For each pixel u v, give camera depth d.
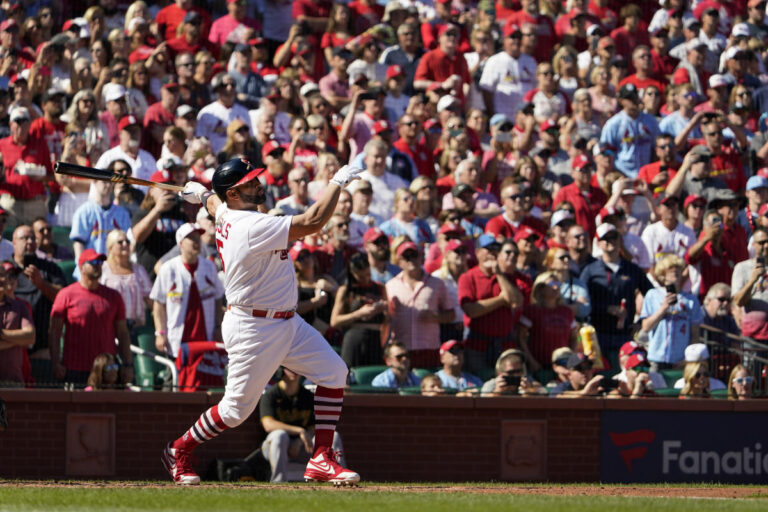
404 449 33.78
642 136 47.00
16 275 31.83
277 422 31.66
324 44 50.91
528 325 35.69
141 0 47.34
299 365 19.05
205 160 39.66
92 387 31.81
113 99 40.94
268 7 50.59
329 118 45.00
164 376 33.66
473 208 40.94
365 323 34.09
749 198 45.59
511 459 34.38
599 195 43.56
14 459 31.33
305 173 38.66
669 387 37.00
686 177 44.62
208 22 49.41
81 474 31.70
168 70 46.59
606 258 37.88
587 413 34.94
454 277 36.56
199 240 33.78
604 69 50.00
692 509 16.67
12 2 44.62
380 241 36.03
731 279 40.75
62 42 43.66
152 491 18.53
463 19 53.53
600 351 36.59
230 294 18.44
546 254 38.03
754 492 22.47
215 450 32.53
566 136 46.66
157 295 33.44
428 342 34.84
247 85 46.41
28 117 38.19
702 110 49.31
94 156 39.75
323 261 36.50
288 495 17.77
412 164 43.69
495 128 45.75
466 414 34.22
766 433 36.16
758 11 58.44
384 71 48.62
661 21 54.78
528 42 49.91
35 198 37.53
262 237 17.91
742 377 36.69
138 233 34.81
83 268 32.12
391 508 15.77
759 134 50.88
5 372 31.39
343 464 31.62
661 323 37.12
